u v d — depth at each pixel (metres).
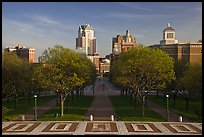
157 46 168.00
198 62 63.44
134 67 57.56
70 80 54.81
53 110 66.56
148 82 58.53
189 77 60.62
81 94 111.94
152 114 60.12
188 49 156.50
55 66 55.00
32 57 162.88
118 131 42.88
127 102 86.12
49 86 54.84
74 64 55.47
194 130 43.81
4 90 65.88
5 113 56.97
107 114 60.22
